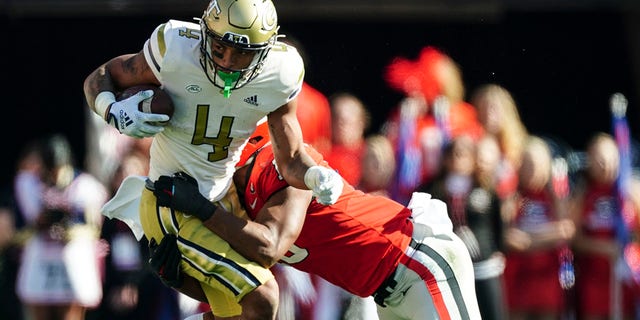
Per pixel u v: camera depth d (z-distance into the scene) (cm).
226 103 1549
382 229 1756
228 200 1664
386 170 2609
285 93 1559
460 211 2453
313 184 1538
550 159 2739
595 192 2803
